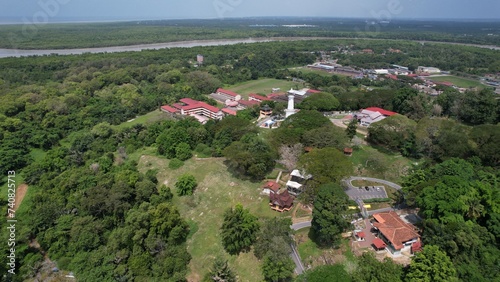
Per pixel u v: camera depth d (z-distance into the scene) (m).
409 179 87.94
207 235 89.12
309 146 111.19
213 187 104.50
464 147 104.69
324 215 74.06
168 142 124.00
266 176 104.62
